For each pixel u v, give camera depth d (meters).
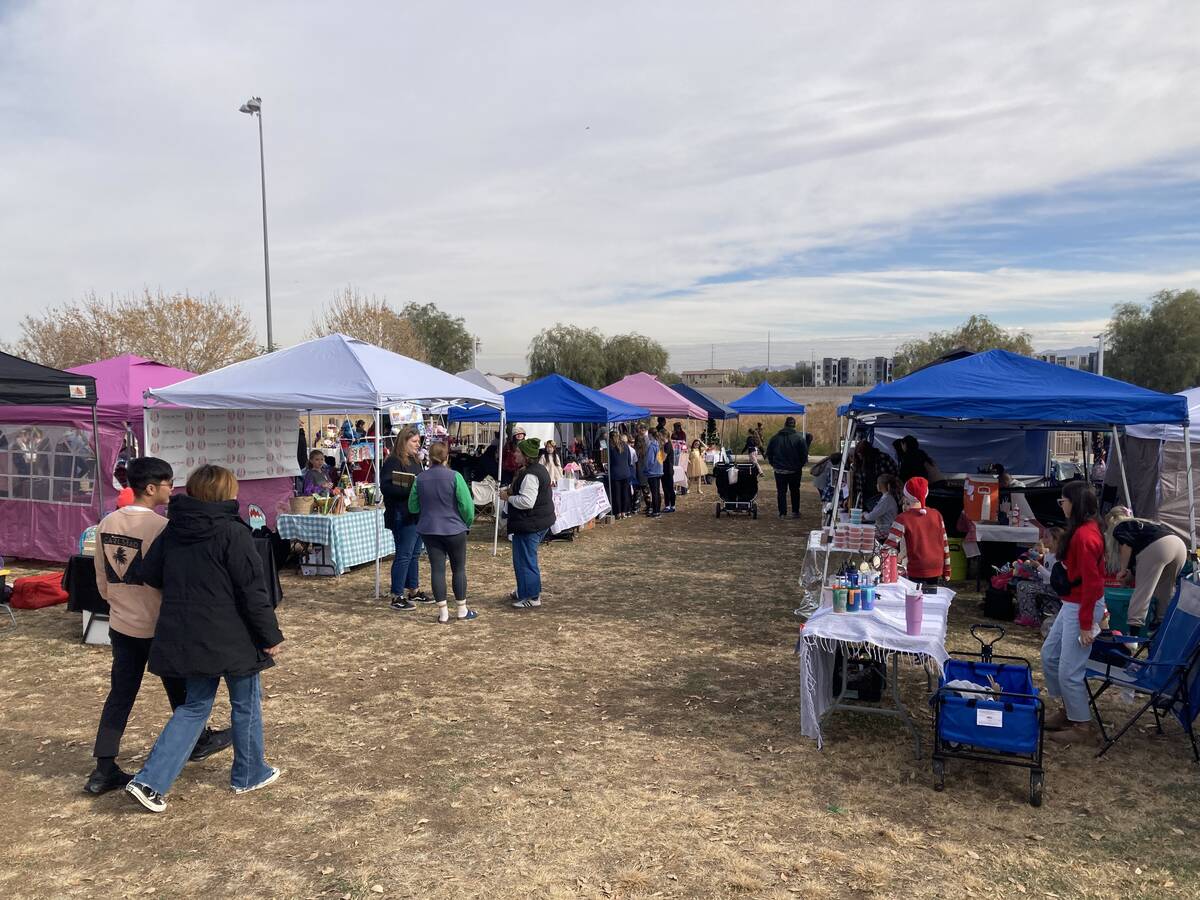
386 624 7.70
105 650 6.83
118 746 4.21
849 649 5.02
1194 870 3.55
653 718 5.36
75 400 8.04
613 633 7.42
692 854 3.67
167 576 3.88
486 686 5.98
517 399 14.48
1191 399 12.41
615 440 15.52
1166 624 4.90
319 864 3.58
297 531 9.82
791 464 15.59
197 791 4.26
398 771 4.54
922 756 4.75
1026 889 3.40
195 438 10.48
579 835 3.84
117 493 10.27
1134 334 47.81
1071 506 4.74
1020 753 4.16
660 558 11.36
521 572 8.33
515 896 3.33
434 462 7.77
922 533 6.55
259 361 9.56
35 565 10.59
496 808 4.11
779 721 5.31
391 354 10.23
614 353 49.25
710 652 6.83
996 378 7.83
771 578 9.95
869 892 3.37
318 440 18.77
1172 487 12.26
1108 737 5.02
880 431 14.76
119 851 3.68
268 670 6.32
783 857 3.64
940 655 4.56
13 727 5.15
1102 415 7.09
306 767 4.58
